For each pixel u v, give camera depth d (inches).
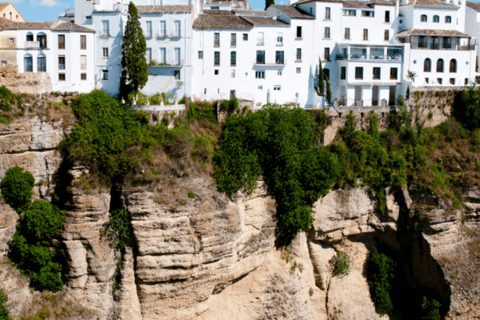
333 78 3061.0
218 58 2792.8
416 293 2851.9
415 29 3191.4
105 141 2277.3
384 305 2834.6
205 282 2353.6
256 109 2765.7
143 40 2512.3
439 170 2888.8
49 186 2317.9
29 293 2229.3
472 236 2844.5
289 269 2613.2
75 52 2482.8
